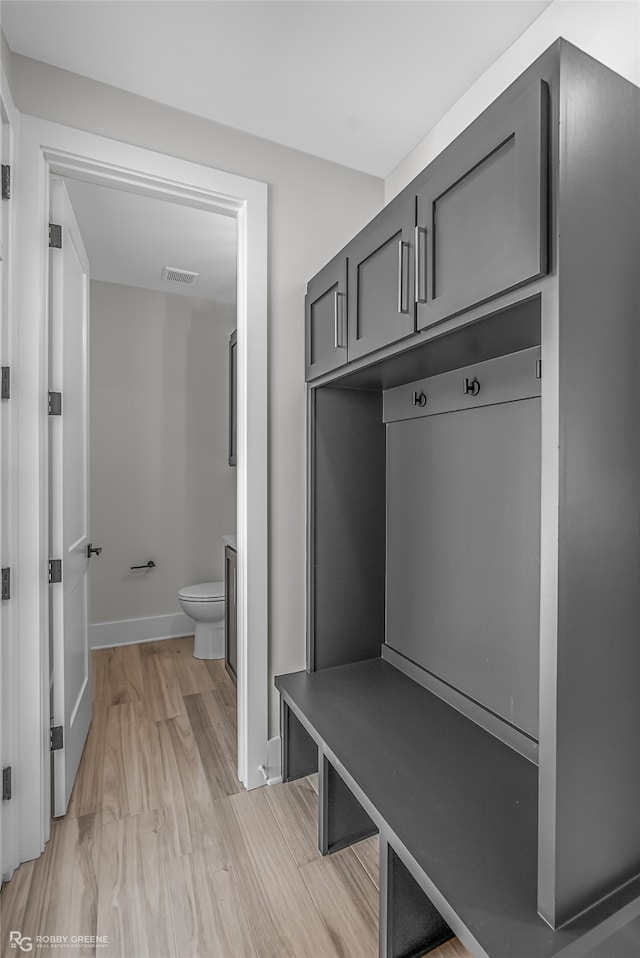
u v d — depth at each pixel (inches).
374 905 57.8
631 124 42.9
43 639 66.6
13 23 61.7
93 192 98.9
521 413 60.4
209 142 78.4
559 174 37.6
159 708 107.0
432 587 76.8
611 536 41.6
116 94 72.1
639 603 43.4
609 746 41.4
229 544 120.0
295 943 53.2
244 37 63.8
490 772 56.1
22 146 65.4
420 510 79.6
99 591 145.1
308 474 83.2
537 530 58.2
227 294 155.3
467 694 69.3
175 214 107.3
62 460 71.7
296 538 86.0
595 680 40.6
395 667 84.6
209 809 74.4
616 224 41.5
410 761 58.2
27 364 65.0
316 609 83.6
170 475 153.8
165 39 64.0
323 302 78.3
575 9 56.9
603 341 40.7
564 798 38.8
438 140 79.4
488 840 46.3
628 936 39.7
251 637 81.3
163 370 152.8
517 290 41.6
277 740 83.5
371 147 84.9
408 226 55.0
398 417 83.9
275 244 83.7
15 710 63.1
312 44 64.8
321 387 83.0
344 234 89.5
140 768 85.0
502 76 66.9
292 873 62.4
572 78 38.4
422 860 43.9
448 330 50.4
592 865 40.3
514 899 40.4
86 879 61.4
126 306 147.9
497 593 64.2
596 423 40.4
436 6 59.3
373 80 71.0
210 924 55.3
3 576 60.9
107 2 58.7
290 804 75.7
